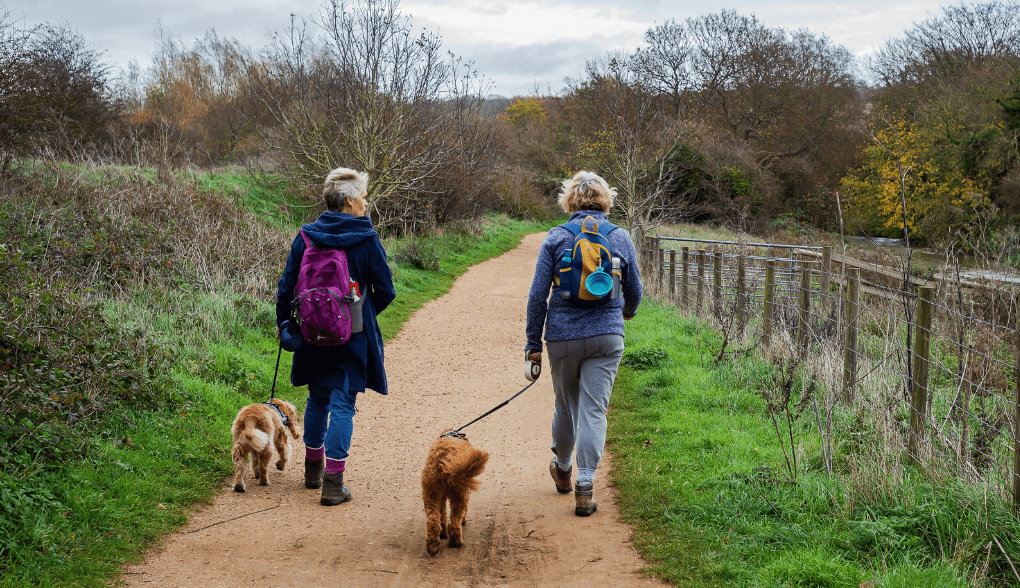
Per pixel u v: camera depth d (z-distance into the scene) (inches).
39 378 173.5
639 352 301.4
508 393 285.7
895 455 157.0
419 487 177.6
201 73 1529.3
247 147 1053.2
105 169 583.2
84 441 165.3
